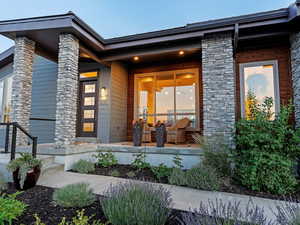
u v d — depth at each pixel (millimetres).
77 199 2527
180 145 5922
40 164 3527
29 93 5727
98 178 4020
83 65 7234
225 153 4141
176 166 4805
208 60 5113
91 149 5430
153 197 2219
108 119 6668
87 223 2072
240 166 3818
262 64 5836
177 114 7199
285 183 3416
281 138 3584
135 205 2018
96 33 5559
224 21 4992
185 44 5559
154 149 5105
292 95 5258
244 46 5914
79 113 7289
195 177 3627
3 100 8133
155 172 4328
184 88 7172
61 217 2273
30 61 5711
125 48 6059
